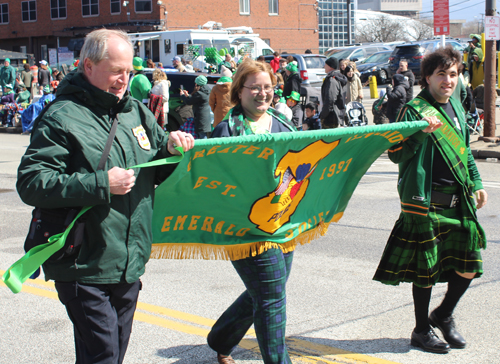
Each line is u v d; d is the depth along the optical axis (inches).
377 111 474.0
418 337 133.6
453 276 131.8
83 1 1631.4
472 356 129.8
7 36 1798.7
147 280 190.5
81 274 86.3
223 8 1637.6
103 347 87.7
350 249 223.3
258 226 108.3
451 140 126.0
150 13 1545.3
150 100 344.5
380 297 170.1
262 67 112.5
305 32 1808.6
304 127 448.5
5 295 177.3
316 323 150.9
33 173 81.7
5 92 787.4
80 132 84.8
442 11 398.3
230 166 100.2
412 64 1056.2
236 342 122.1
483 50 565.0
